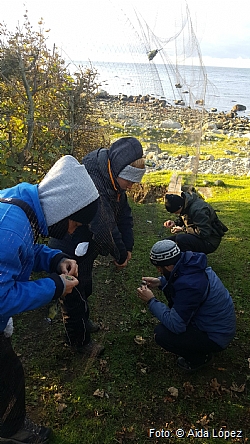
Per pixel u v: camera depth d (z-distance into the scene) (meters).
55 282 1.86
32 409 2.44
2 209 1.71
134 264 4.14
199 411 2.56
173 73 2.67
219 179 8.23
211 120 18.45
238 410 2.58
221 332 2.75
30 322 2.85
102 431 2.37
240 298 3.79
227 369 2.93
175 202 3.98
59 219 1.82
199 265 2.73
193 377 2.84
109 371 2.81
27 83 3.32
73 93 3.15
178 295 2.68
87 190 1.85
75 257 2.50
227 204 6.50
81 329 2.73
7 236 1.65
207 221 3.93
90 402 2.54
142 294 2.94
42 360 2.75
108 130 2.90
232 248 4.84
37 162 3.72
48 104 3.54
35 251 2.13
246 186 7.75
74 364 2.79
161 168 6.57
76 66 3.04
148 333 3.23
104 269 3.53
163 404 2.59
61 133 3.55
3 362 1.88
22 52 3.37
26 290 1.74
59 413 2.45
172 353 3.04
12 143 3.58
